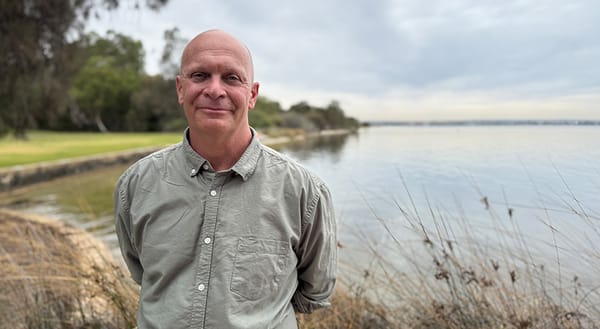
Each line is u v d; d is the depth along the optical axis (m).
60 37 7.53
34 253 2.82
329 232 1.23
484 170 5.97
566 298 2.00
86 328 2.22
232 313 1.01
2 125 9.62
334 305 2.33
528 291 2.10
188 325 1.01
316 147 26.91
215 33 1.07
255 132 1.18
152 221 1.10
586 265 2.18
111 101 44.84
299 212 1.14
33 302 2.37
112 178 13.27
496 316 2.00
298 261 1.24
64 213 7.38
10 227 4.63
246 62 1.08
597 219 2.11
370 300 2.40
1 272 2.55
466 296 2.12
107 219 6.70
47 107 9.56
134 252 1.35
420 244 2.89
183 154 1.13
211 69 1.03
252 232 1.06
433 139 25.62
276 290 1.08
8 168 11.30
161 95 41.38
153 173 1.15
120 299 2.18
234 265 1.03
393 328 2.19
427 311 2.15
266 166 1.13
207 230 1.05
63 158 15.23
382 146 23.39
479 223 3.19
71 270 2.47
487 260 2.46
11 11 6.81
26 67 7.62
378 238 3.21
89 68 43.50
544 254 2.36
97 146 22.11
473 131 31.39
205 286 1.03
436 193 4.87
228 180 1.09
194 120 1.05
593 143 3.73
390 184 6.49
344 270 2.79
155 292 1.09
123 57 48.75
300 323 2.09
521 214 3.16
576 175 2.54
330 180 8.22
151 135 35.53
